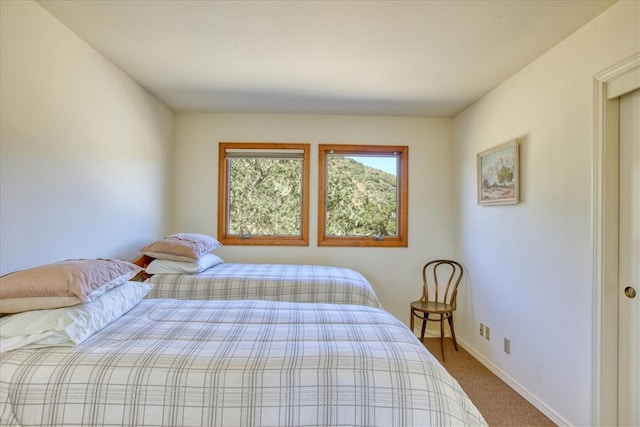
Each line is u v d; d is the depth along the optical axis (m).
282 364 1.10
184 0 1.59
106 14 1.70
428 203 3.43
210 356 1.13
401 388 1.07
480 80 2.50
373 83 2.57
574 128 1.83
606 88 1.66
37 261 1.64
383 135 3.40
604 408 1.65
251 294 2.41
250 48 2.05
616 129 1.65
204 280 2.42
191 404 1.03
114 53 2.12
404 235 3.40
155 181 2.92
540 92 2.11
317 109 3.20
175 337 1.28
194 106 3.14
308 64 2.26
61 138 1.80
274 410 1.03
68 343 1.18
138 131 2.62
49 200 1.72
